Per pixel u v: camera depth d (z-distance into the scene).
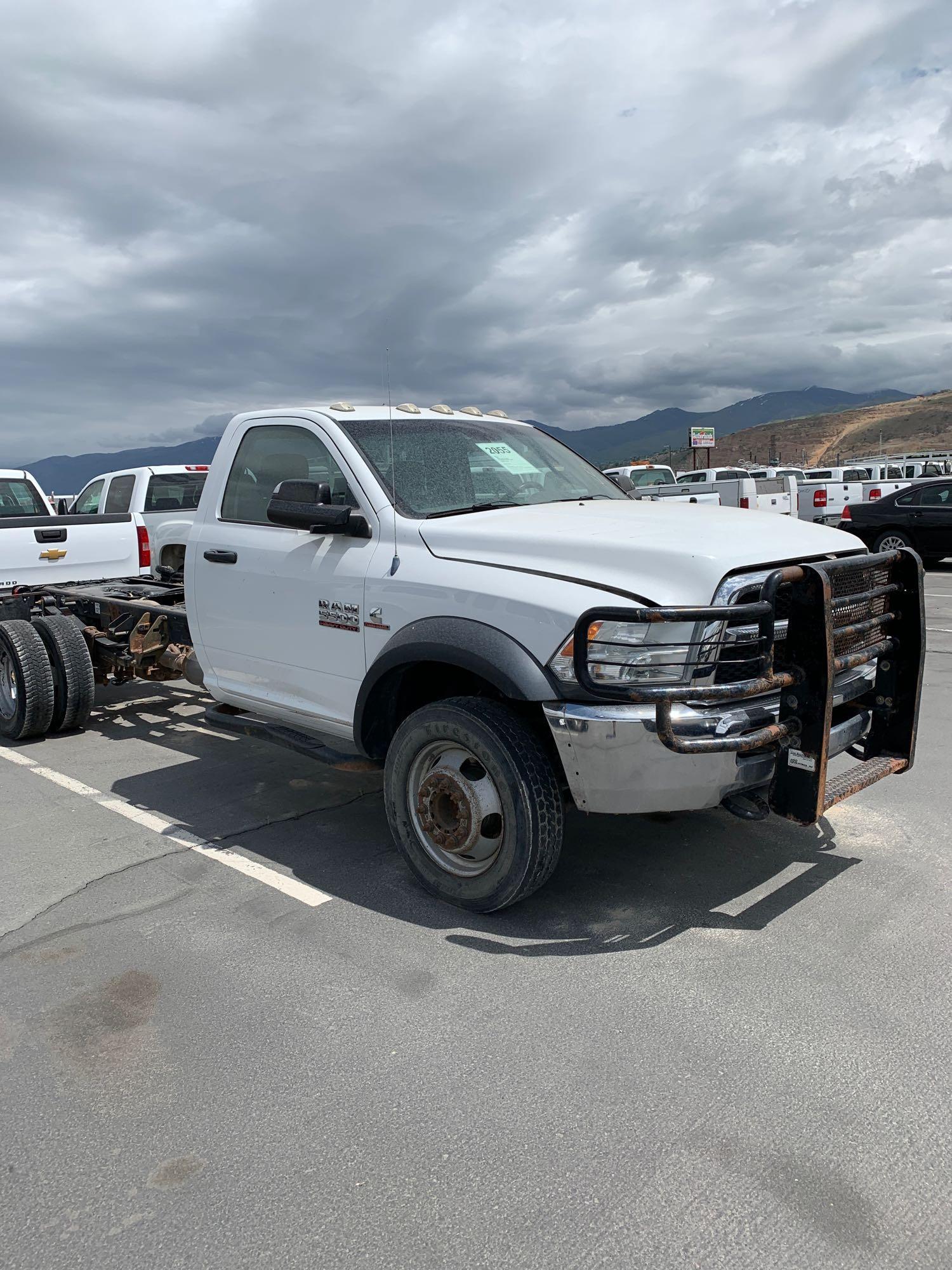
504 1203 2.20
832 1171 2.28
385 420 4.57
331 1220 2.16
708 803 3.40
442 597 3.74
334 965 3.36
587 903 3.81
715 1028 2.90
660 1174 2.28
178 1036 2.94
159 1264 2.05
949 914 3.64
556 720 3.34
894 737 3.97
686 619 3.11
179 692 8.38
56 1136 2.49
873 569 3.79
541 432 5.37
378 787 5.47
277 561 4.56
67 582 7.61
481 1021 2.98
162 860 4.39
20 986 3.28
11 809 5.21
